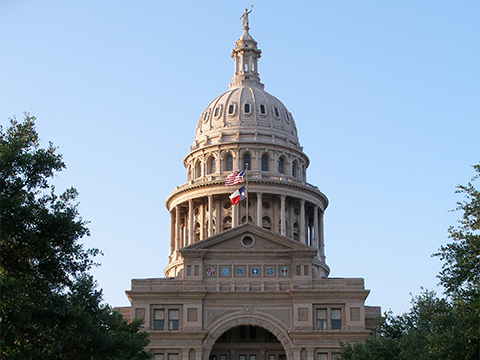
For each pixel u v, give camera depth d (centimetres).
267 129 14525
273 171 14250
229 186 13575
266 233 10275
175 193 14162
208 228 13675
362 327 9850
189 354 9775
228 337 10762
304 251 10194
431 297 8125
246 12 16350
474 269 6106
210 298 10038
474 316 6366
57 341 5962
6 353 5509
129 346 7044
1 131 6228
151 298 9981
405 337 7838
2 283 5288
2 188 5850
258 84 15675
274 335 10475
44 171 6041
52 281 6175
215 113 14862
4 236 5628
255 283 10112
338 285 10044
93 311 7150
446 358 6494
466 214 6103
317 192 14200
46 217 5897
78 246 6216
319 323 9938
